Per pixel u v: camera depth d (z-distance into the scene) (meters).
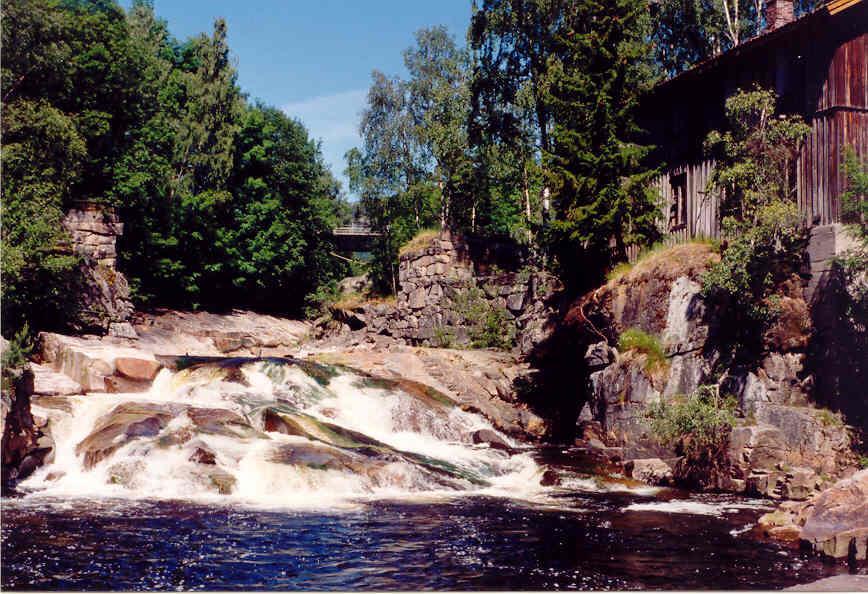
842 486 12.77
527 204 39.66
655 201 27.05
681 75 26.41
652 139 29.02
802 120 22.16
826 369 19.58
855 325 19.09
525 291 33.81
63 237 29.44
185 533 13.09
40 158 28.81
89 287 30.72
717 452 19.27
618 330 24.30
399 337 39.16
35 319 28.98
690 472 19.70
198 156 46.22
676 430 19.56
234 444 18.53
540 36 36.25
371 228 48.78
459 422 26.05
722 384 20.70
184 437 18.41
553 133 28.00
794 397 19.91
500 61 37.91
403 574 10.91
